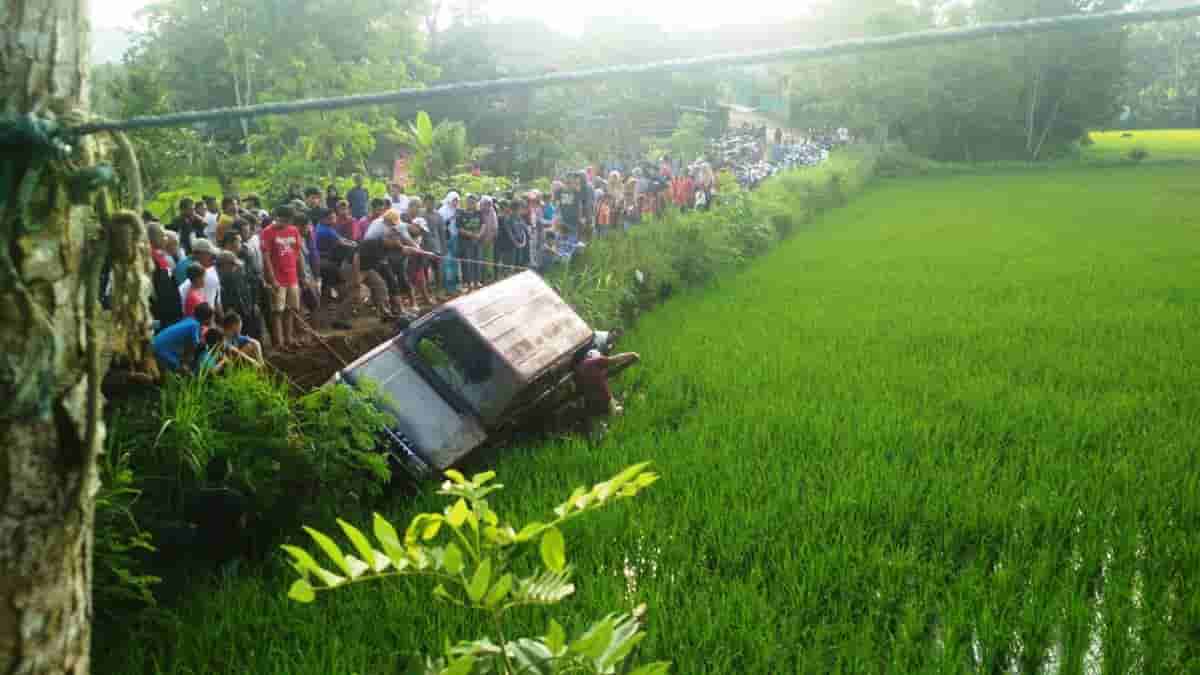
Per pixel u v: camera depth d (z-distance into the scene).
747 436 10.45
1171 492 8.66
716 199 28.38
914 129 74.25
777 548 7.74
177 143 21.50
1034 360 13.59
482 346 9.93
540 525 2.59
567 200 20.17
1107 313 16.84
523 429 11.42
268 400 8.04
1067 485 8.78
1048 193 48.41
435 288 16.33
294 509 7.91
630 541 8.00
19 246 2.06
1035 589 7.09
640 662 6.18
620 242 19.38
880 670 6.27
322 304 14.77
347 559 2.51
